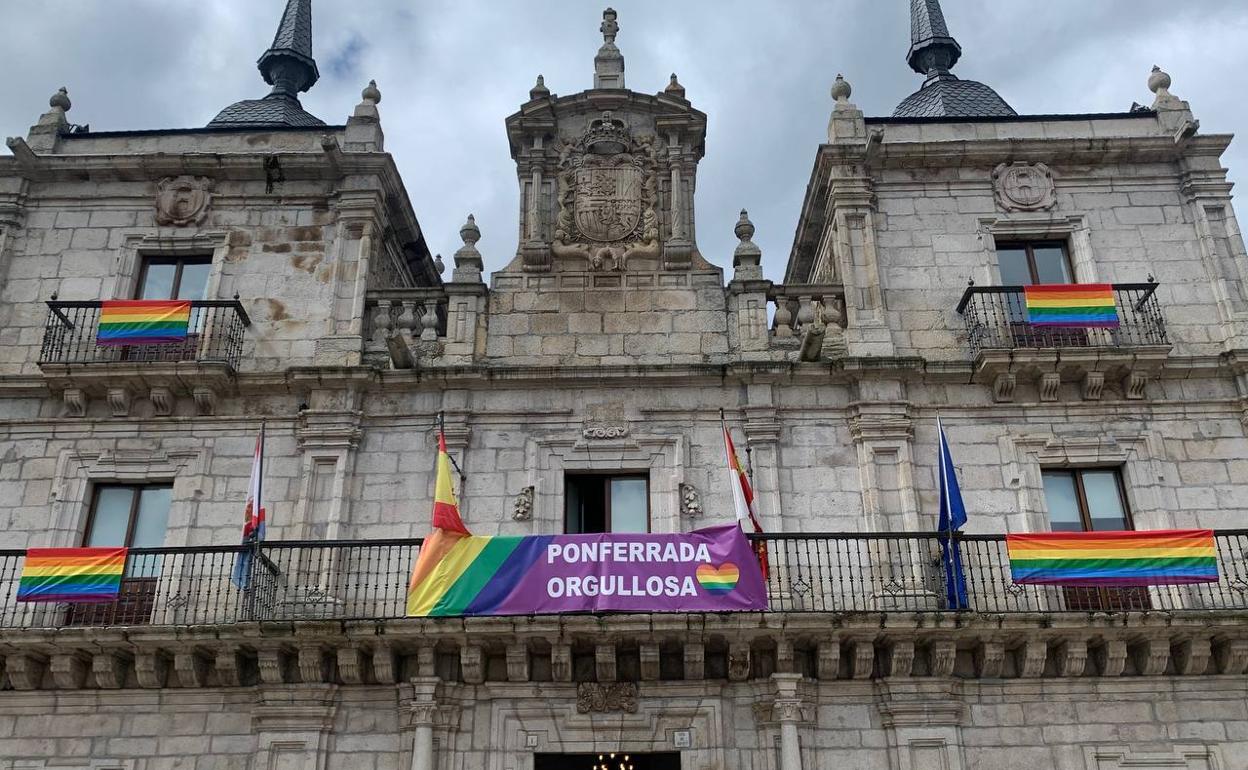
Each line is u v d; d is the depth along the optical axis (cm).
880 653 1670
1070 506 1842
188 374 1856
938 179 2092
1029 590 1733
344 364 1919
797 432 1864
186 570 1775
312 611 1708
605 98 2116
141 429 1888
